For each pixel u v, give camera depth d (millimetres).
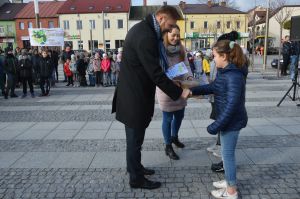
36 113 8617
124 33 55594
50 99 10945
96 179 4328
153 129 6691
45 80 11773
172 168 4645
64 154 5309
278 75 15719
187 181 4223
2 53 13359
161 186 4090
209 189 4000
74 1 57625
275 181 4180
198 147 5508
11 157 5219
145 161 4922
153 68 3506
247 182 4160
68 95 11773
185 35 53344
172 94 3643
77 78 15750
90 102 10172
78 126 7105
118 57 14508
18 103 10258
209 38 52906
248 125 6801
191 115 7852
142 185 4012
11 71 11250
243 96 3555
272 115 7676
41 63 11516
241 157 5004
